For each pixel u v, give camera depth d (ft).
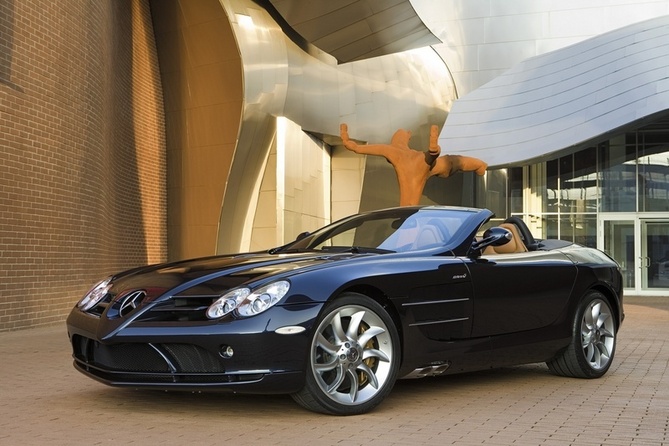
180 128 58.44
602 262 20.03
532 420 14.05
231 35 54.19
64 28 36.52
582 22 73.51
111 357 14.26
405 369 15.12
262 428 13.04
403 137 56.29
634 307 52.65
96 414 14.28
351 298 14.20
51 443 11.94
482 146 64.49
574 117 61.82
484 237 16.67
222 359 13.20
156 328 13.51
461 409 15.02
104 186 43.47
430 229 16.96
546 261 18.24
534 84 66.03
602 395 16.90
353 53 62.69
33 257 33.68
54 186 35.55
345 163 69.26
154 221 56.90
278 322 13.26
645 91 59.41
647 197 74.38
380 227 17.40
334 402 13.91
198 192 57.93
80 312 15.43
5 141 31.60
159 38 57.57
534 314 17.65
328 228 18.52
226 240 58.03
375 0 54.95
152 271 15.79
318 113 62.34
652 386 18.21
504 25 75.36
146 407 14.92
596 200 75.31
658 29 62.59
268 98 56.95
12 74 32.07
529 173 76.84
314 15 56.49
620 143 75.05
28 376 19.48
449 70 76.18
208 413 14.30
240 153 56.44
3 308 31.50
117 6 47.80
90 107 39.86
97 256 41.37
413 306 15.10
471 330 16.17
